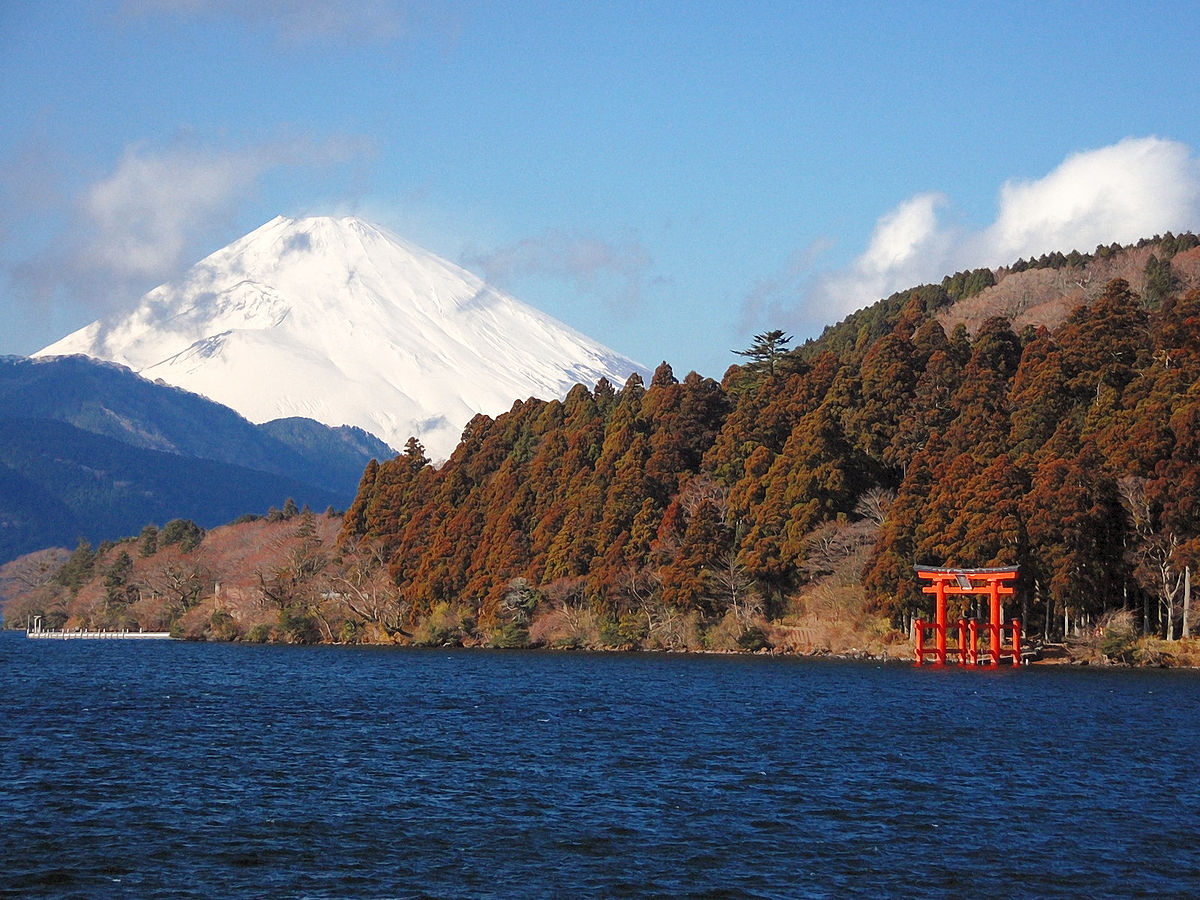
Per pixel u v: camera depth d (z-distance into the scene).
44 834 38.84
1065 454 109.44
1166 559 102.00
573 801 43.78
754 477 128.50
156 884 33.94
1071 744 56.25
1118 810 42.38
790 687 83.56
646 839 38.47
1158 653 98.94
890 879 34.47
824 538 118.06
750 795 44.75
